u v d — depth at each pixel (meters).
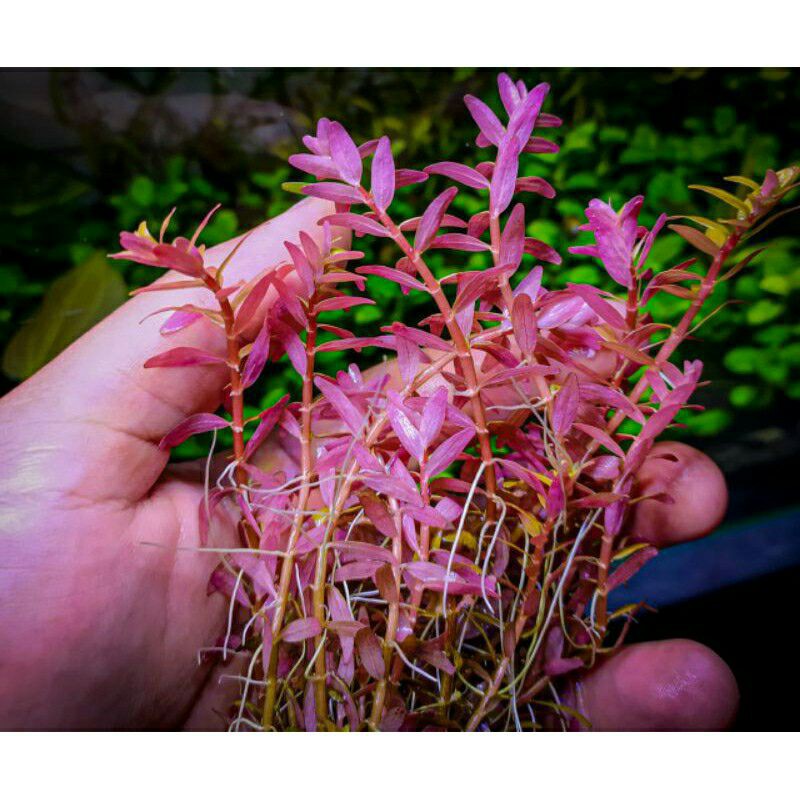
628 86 0.27
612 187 0.26
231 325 0.08
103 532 0.10
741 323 0.24
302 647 0.09
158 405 0.11
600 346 0.09
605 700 0.12
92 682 0.10
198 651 0.10
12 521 0.10
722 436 0.25
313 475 0.09
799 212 0.27
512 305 0.08
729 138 0.26
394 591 0.08
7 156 0.26
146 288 0.08
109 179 0.28
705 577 0.20
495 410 0.11
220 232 0.25
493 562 0.10
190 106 0.28
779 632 0.19
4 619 0.10
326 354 0.21
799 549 0.21
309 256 0.08
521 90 0.09
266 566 0.09
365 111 0.28
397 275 0.08
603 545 0.10
